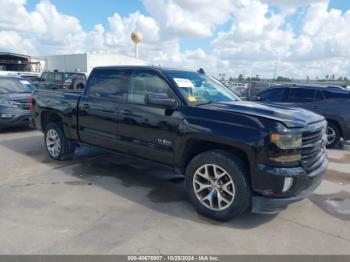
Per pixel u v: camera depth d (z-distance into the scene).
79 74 20.25
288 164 3.50
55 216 3.90
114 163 6.20
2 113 8.87
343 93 8.30
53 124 6.28
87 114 5.45
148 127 4.50
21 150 7.15
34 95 6.77
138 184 5.10
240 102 4.66
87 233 3.50
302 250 3.27
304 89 8.90
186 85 4.53
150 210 4.13
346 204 4.51
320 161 3.98
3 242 3.29
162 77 4.50
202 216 3.98
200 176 4.00
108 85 5.23
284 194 3.51
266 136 3.47
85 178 5.32
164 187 4.98
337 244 3.40
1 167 5.85
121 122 4.88
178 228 3.67
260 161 3.50
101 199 4.46
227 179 3.78
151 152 4.54
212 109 3.95
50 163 6.14
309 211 4.23
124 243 3.32
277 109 4.12
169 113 4.26
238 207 3.69
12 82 10.67
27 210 4.05
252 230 3.66
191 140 4.07
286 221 3.92
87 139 5.59
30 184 4.99
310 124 3.77
